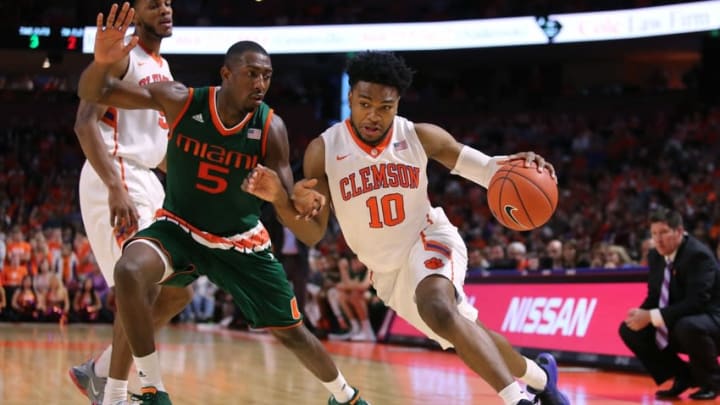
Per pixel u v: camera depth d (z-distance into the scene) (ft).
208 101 10.81
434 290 10.82
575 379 20.39
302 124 68.85
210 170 10.91
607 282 23.20
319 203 9.94
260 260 11.25
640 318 18.17
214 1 66.80
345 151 11.59
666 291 18.54
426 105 69.67
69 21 57.98
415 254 11.49
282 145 11.12
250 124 10.91
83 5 57.93
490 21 58.65
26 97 67.46
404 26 60.44
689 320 17.39
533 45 63.05
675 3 52.70
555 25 56.65
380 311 34.01
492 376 10.21
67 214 53.78
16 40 56.03
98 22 10.18
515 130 63.46
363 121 11.19
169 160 11.07
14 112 67.10
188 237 11.02
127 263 10.32
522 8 58.34
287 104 69.15
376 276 12.15
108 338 32.37
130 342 10.30
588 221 42.47
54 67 66.03
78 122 11.50
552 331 24.43
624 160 55.83
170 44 60.54
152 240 10.71
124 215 11.34
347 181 11.59
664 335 17.99
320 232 11.60
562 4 58.75
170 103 10.78
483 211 50.80
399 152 11.58
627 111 63.77
